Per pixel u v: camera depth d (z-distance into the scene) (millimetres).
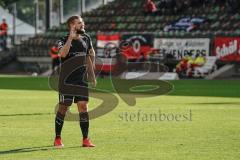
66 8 173375
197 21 150000
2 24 164000
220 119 53125
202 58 134125
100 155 34906
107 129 46344
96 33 160250
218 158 33969
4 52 161375
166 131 45125
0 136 42562
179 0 157375
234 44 132500
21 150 36625
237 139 41125
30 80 122125
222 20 150125
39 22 180625
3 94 84688
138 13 164250
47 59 156500
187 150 36656
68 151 36312
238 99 76438
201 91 91812
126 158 33969
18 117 54875
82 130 38125
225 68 133000
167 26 152875
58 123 38125
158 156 34562
